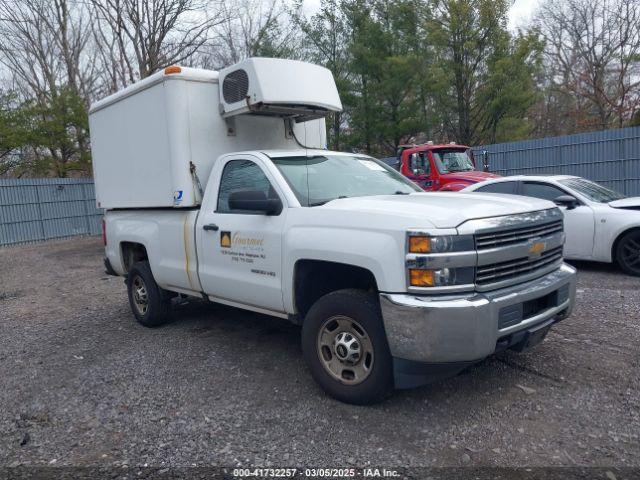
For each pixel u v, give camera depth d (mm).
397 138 23781
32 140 21766
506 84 21344
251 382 4543
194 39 26797
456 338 3385
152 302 6184
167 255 5727
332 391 4043
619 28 28562
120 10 26141
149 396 4383
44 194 18641
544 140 15992
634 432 3441
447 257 3398
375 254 3613
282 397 4211
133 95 5863
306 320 4152
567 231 8258
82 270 11719
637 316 5730
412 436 3531
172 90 5270
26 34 28344
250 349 5371
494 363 4609
